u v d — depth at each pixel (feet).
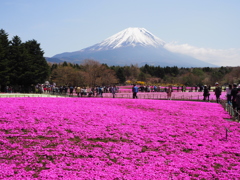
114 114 76.69
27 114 67.97
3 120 60.39
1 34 263.49
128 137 54.03
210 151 46.39
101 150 45.06
